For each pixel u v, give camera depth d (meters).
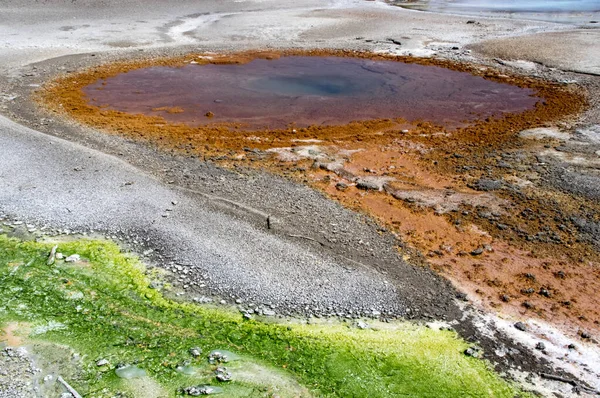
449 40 32.53
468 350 9.32
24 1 39.12
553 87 24.11
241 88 24.20
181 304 10.28
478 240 12.73
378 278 11.09
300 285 10.70
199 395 8.17
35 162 15.27
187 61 28.34
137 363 8.80
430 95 23.47
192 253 11.61
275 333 9.59
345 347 9.34
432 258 11.98
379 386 8.59
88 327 9.63
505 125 19.84
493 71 26.70
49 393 8.12
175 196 13.87
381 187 15.20
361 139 18.70
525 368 9.02
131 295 10.52
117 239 12.15
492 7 45.03
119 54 29.20
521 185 15.20
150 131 18.97
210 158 16.78
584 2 47.56
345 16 39.75
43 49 29.34
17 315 9.85
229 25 36.38
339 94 23.53
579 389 8.59
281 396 8.24
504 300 10.67
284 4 44.38
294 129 19.47
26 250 11.76
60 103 21.52
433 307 10.39
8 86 23.23
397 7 44.59
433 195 14.74
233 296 10.44
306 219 13.20
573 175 15.64
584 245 12.52
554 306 10.54
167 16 38.53
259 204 13.79
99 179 14.49
